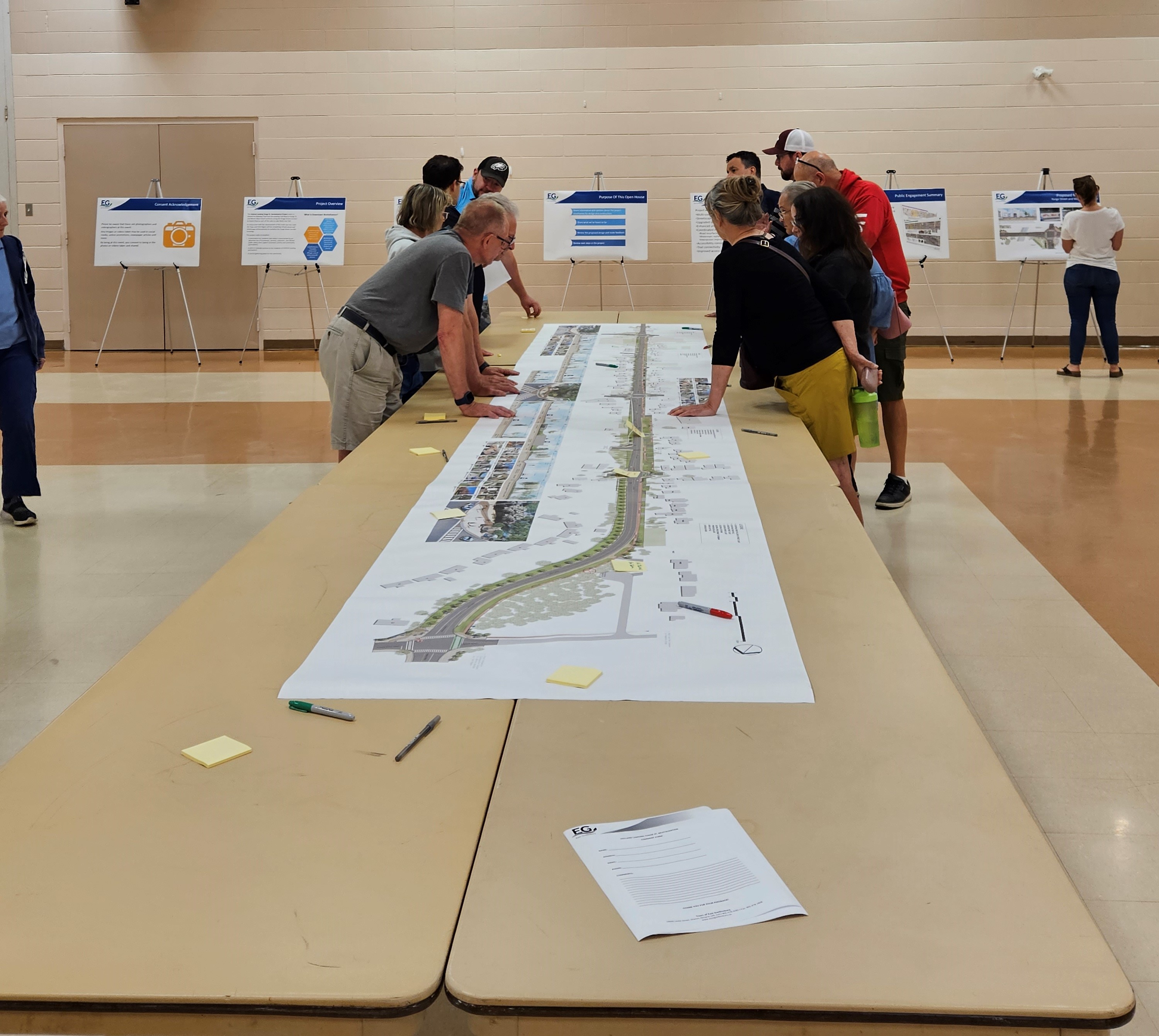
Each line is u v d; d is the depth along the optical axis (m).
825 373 3.44
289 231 9.55
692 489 2.55
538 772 1.32
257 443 6.31
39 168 9.97
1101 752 2.71
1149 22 9.30
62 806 1.25
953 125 9.55
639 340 4.95
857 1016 0.95
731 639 1.69
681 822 1.21
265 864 1.15
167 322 10.20
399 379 3.67
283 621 1.78
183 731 1.42
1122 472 5.49
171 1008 0.97
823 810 1.23
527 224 9.91
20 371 4.60
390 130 9.79
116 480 5.48
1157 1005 1.85
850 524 2.27
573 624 1.76
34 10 9.73
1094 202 8.15
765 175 9.70
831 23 9.48
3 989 0.97
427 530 2.26
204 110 9.81
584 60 9.62
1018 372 8.66
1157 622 3.54
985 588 3.87
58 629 3.55
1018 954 1.00
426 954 1.02
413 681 1.56
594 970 0.99
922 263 9.47
